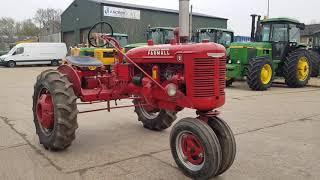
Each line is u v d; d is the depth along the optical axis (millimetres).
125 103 8203
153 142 4949
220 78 3729
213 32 15141
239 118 6527
